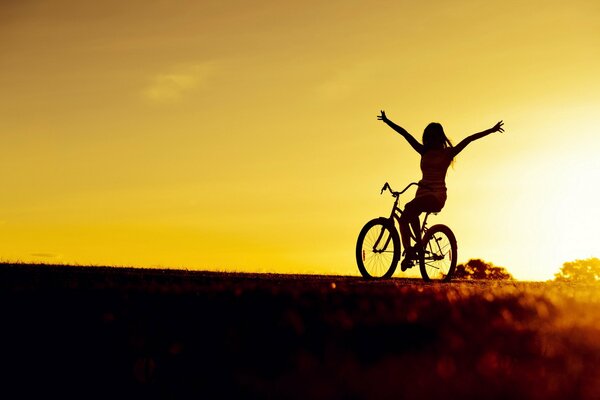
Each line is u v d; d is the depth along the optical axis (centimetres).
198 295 1157
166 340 946
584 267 2914
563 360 872
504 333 970
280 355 898
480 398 751
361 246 1778
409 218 1783
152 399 809
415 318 1029
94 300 1103
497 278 2431
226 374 846
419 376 811
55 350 916
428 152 1794
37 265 1956
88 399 806
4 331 966
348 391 778
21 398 809
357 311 1074
